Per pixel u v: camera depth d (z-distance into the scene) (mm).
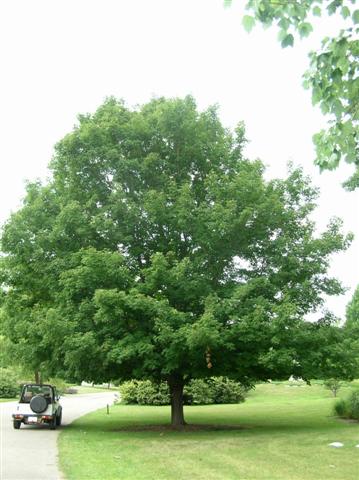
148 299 18141
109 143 21875
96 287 19641
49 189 23562
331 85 7398
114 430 21250
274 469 11867
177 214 20359
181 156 22125
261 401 42125
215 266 20703
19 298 23406
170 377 22234
